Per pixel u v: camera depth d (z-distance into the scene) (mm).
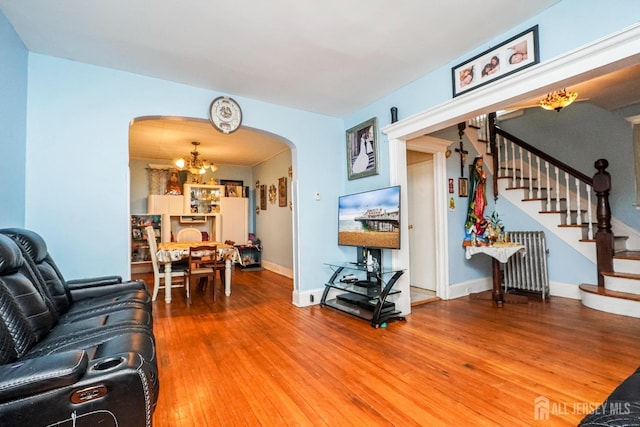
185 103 3137
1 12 2010
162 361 2262
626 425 734
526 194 4348
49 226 2523
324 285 4020
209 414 1634
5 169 2129
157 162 6871
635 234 3924
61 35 2279
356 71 2916
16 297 1435
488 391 1794
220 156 6668
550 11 2066
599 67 1827
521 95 2238
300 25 2201
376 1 1962
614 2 1782
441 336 2678
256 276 5918
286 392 1835
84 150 2668
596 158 4309
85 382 964
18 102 2311
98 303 2146
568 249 3877
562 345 2398
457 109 2670
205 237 6723
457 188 4195
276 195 6484
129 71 2854
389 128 3365
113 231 2764
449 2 1992
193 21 2137
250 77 3012
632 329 2697
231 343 2598
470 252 3924
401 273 3146
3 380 872
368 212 3465
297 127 3900
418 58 2693
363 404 1703
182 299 4152
